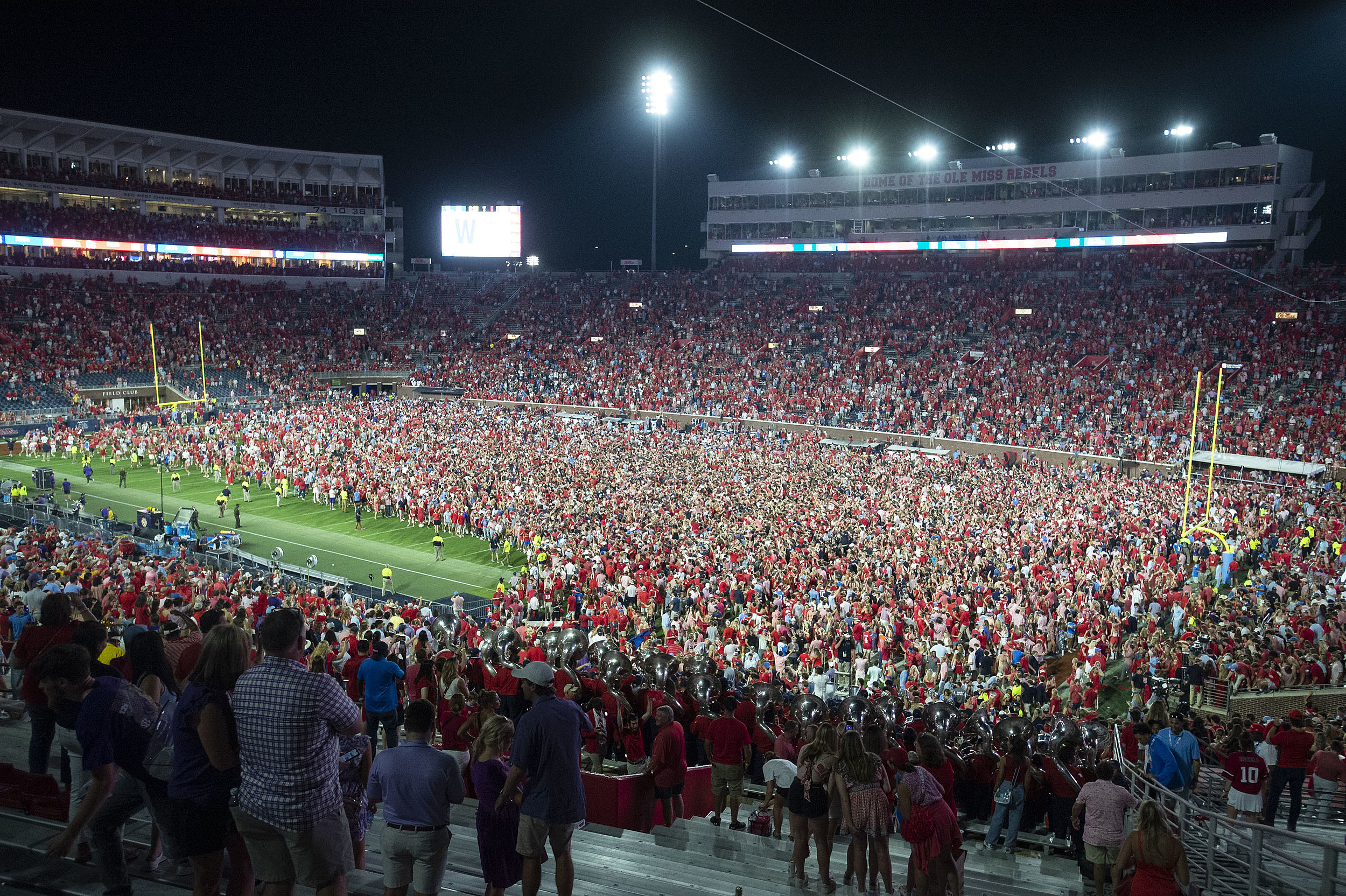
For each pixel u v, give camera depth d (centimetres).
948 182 9169
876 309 8269
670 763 1163
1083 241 8462
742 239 10375
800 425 6681
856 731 983
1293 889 1021
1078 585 3212
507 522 4375
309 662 1434
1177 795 1262
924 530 3962
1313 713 1797
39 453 6078
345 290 9844
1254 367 6097
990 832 1249
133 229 8644
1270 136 7638
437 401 7831
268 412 6894
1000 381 6700
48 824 780
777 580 3222
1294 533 3859
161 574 2614
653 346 8381
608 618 2897
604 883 898
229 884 657
